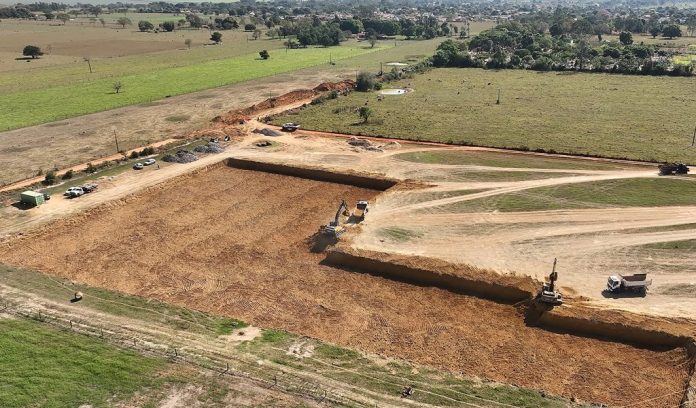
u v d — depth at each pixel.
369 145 82.50
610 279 44.06
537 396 33.03
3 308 41.62
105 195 64.50
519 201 61.66
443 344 39.34
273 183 70.81
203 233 56.81
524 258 49.62
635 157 74.25
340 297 45.44
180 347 37.50
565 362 37.28
